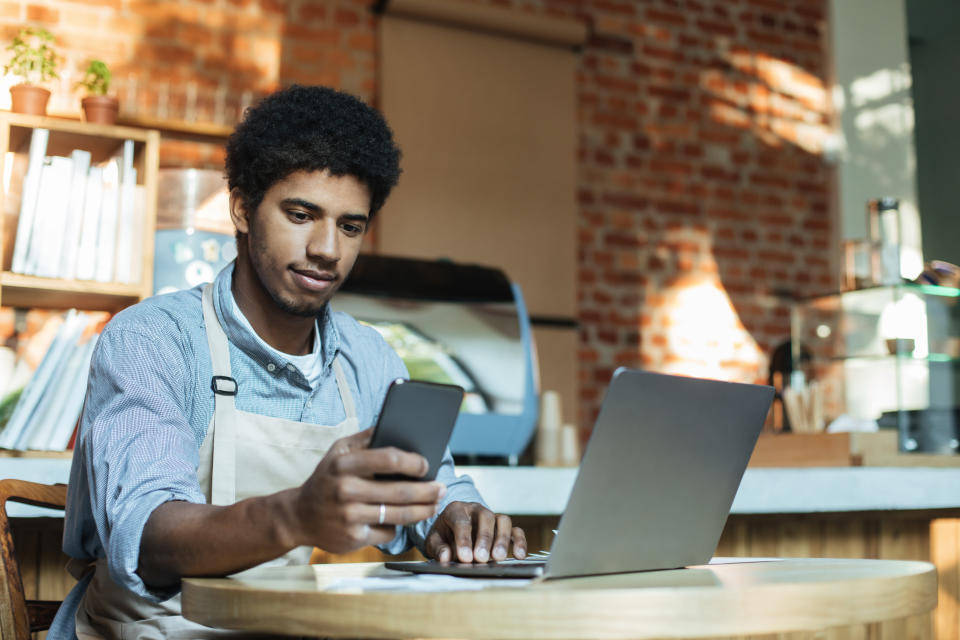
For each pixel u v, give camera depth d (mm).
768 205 4773
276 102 1163
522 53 4348
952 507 1921
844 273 2332
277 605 807
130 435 1033
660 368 4449
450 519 1135
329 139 1129
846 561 1093
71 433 1868
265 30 3910
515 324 2473
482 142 4219
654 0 4688
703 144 4691
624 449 898
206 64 3779
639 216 4520
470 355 2387
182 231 2365
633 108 4582
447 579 920
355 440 862
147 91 3270
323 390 1273
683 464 971
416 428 856
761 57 4875
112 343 1130
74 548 1176
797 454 2139
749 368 4621
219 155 3623
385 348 1434
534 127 4328
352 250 1183
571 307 4285
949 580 2049
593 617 760
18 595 1142
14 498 1260
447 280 2473
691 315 4547
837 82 4949
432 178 4105
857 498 1811
